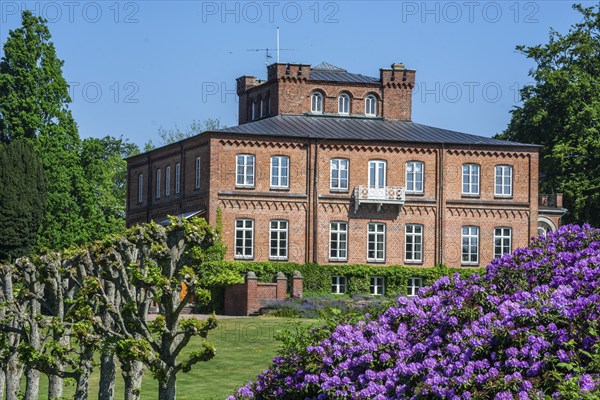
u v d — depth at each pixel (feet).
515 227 243.40
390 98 257.55
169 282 73.05
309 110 252.83
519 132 279.08
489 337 52.11
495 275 58.80
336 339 59.82
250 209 229.04
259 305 203.92
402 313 59.06
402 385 53.78
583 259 57.21
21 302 100.42
